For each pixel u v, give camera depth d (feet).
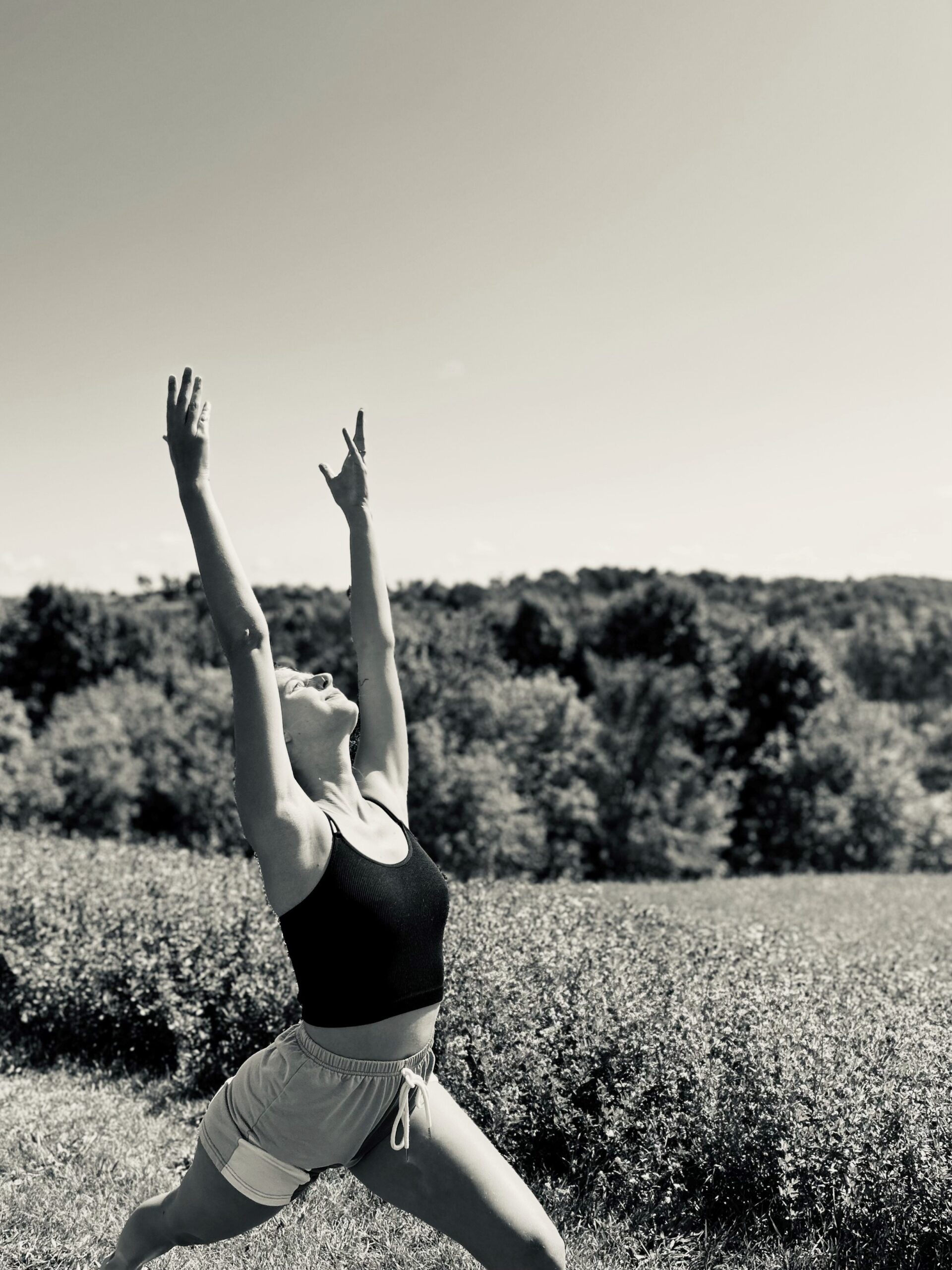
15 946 22.65
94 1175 14.37
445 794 113.50
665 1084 15.08
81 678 159.53
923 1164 12.89
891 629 204.74
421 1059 8.29
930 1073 14.32
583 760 131.85
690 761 135.64
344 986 7.91
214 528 7.83
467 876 113.19
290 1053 8.18
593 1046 15.66
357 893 7.95
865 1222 13.15
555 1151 15.49
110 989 21.18
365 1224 13.29
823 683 142.51
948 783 143.02
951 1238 12.62
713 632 152.66
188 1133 16.60
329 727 8.79
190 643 169.58
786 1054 14.66
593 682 143.84
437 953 8.50
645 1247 13.10
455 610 147.23
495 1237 8.12
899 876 78.59
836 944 27.55
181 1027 19.08
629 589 160.97
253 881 24.91
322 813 8.20
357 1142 8.09
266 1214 8.29
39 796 120.88
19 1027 22.34
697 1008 16.40
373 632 10.51
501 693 127.44
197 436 7.84
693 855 128.67
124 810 123.03
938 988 19.97
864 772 128.16
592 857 130.41
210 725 127.85
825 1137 13.58
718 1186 14.37
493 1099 15.25
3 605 163.32
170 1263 11.92
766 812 133.49
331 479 11.00
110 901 23.57
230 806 122.21
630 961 18.33
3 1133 15.78
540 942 18.76
